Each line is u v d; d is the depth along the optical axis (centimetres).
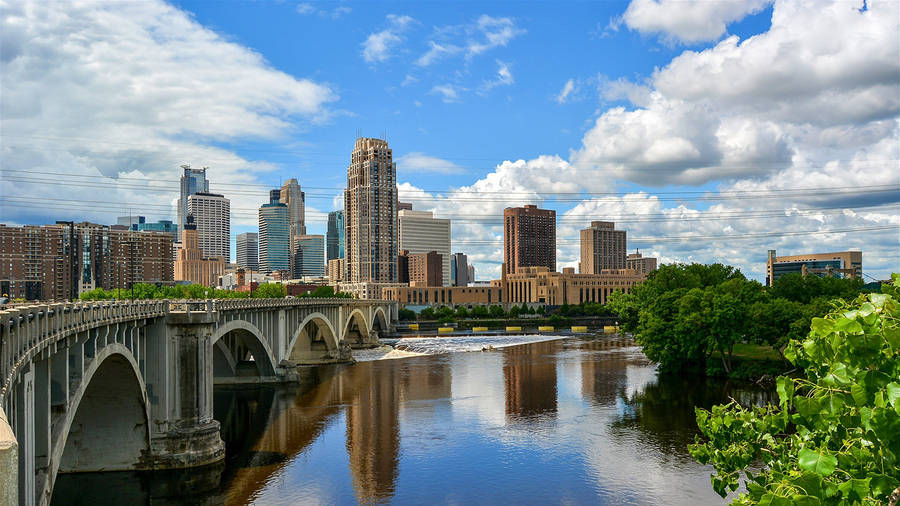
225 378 9438
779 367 8606
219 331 6238
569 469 5047
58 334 2962
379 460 5350
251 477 4884
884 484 1021
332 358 12312
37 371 3088
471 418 6906
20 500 2519
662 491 4531
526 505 4306
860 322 1047
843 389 1130
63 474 4844
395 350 15200
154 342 5056
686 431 6162
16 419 2409
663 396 7919
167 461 4947
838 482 1148
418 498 4453
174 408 5056
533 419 6800
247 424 6744
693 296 9206
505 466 5147
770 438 1802
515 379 9694
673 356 9512
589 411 7150
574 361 12025
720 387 8394
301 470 5062
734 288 10500
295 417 7075
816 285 12094
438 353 14162
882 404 983
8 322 2134
